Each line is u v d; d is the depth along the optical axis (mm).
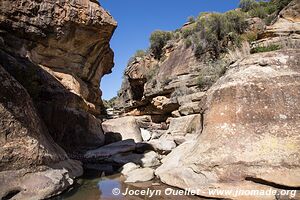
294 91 7047
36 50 14820
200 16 29609
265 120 6852
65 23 15180
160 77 26953
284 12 17188
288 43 14359
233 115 7289
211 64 22344
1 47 11773
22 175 6035
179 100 22375
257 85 7465
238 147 6621
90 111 18750
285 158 5934
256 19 23578
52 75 14922
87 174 9766
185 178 6949
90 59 18906
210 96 8398
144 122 27625
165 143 13664
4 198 5352
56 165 7559
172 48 28875
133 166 10430
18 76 10914
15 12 13219
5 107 6457
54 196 6336
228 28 23422
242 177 6051
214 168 6520
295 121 6574
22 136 6641
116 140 17531
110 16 17375
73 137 14016
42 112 12078
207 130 7641
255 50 12109
